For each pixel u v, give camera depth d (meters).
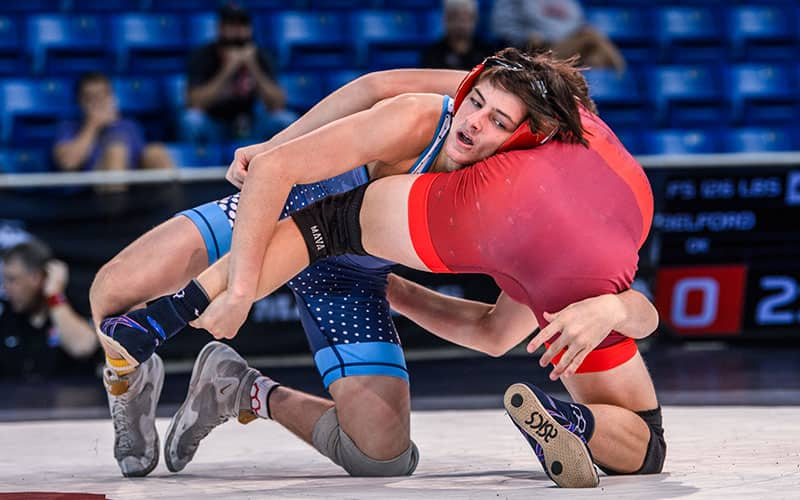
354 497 4.75
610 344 5.26
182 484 5.55
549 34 17.61
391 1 19.06
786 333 13.62
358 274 6.32
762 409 8.89
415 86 5.93
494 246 4.96
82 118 15.72
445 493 4.84
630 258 5.06
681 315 13.56
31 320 12.20
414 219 5.08
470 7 15.97
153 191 12.26
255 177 5.12
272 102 16.17
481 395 10.51
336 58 18.16
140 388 6.02
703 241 13.44
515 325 6.20
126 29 17.78
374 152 5.30
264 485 5.43
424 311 6.52
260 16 18.23
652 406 5.46
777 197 13.41
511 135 5.15
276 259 5.25
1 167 15.64
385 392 6.00
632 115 17.78
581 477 4.86
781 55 19.17
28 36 17.58
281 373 12.20
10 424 8.95
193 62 16.09
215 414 6.32
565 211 4.90
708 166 13.34
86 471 6.23
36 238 12.12
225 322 5.14
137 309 5.57
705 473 5.39
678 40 18.94
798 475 5.24
